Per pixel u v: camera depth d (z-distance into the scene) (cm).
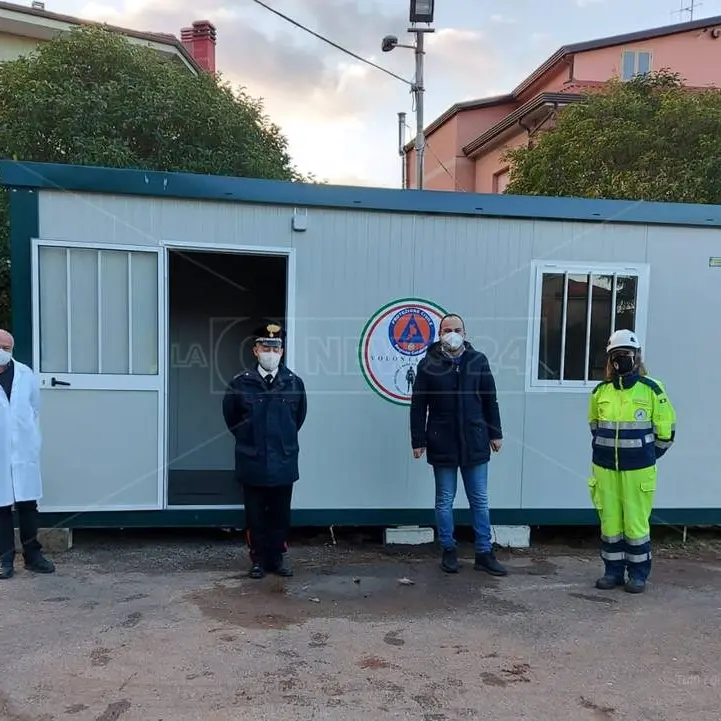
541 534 532
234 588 399
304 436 471
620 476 407
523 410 488
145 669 295
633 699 282
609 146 1083
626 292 493
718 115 1055
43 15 1320
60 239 436
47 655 306
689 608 387
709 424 504
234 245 456
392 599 389
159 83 912
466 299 480
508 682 293
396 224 472
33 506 415
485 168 1950
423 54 1072
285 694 277
